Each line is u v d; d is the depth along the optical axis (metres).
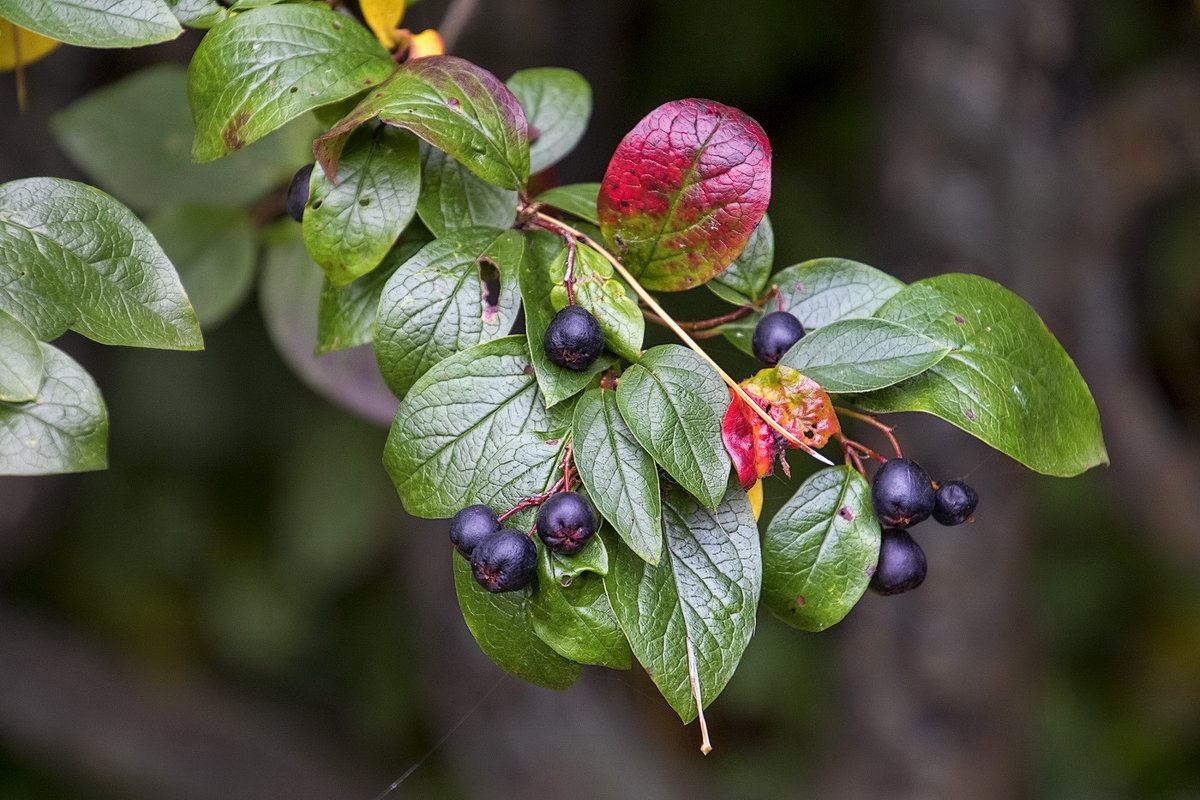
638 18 1.15
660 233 0.53
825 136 1.19
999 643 0.99
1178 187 1.09
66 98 0.91
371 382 0.65
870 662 1.02
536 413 0.52
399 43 0.56
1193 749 1.22
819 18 1.16
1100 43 1.13
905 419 0.88
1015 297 0.54
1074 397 0.54
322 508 1.15
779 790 1.18
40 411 0.52
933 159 0.94
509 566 0.51
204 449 1.21
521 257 0.53
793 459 0.81
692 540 0.52
